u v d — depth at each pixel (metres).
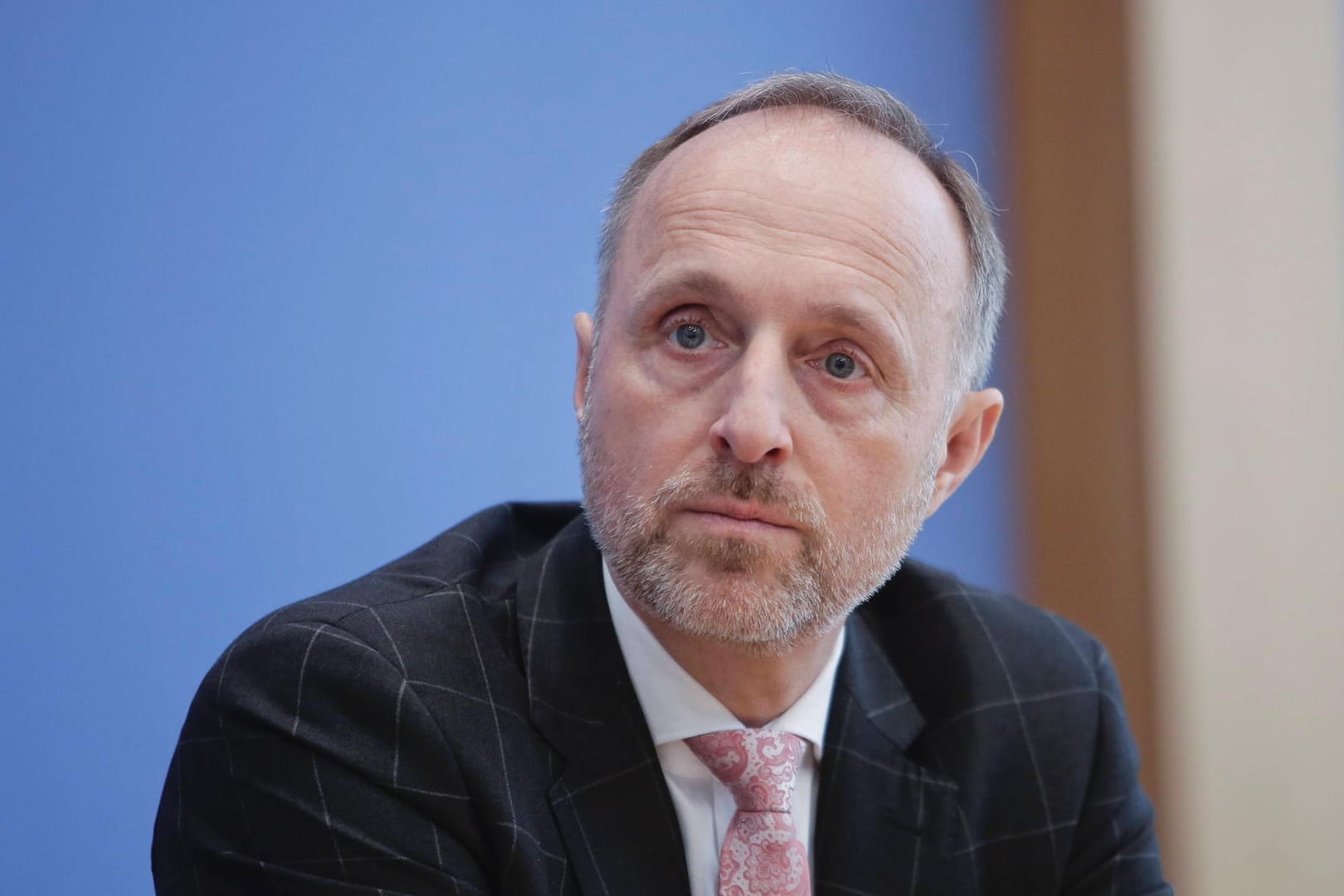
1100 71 9.18
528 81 7.71
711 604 4.14
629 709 4.62
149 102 6.76
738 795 4.52
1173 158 9.11
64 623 6.44
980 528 9.05
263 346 6.95
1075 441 9.20
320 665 4.30
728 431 4.04
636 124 8.05
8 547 6.33
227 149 6.93
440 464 7.36
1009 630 5.65
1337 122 9.34
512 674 4.61
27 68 6.50
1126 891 5.38
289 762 4.21
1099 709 5.61
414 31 7.41
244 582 6.84
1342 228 9.32
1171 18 9.12
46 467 6.44
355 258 7.20
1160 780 9.01
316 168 7.12
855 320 4.22
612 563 4.34
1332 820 9.22
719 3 8.30
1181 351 9.11
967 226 4.83
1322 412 9.30
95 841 6.45
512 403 7.58
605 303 4.68
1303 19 9.32
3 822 6.26
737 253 4.19
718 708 4.59
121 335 6.64
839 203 4.31
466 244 7.50
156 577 6.64
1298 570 9.25
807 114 4.55
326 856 4.12
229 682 4.36
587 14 7.91
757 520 4.15
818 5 8.60
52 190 6.52
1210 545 9.13
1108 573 9.12
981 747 5.22
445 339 7.41
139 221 6.71
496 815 4.25
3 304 6.39
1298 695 9.23
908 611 5.62
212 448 6.80
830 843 4.73
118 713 6.53
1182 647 9.06
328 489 7.06
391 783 4.19
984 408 5.09
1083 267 9.20
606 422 4.35
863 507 4.32
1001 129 9.19
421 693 4.34
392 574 4.84
